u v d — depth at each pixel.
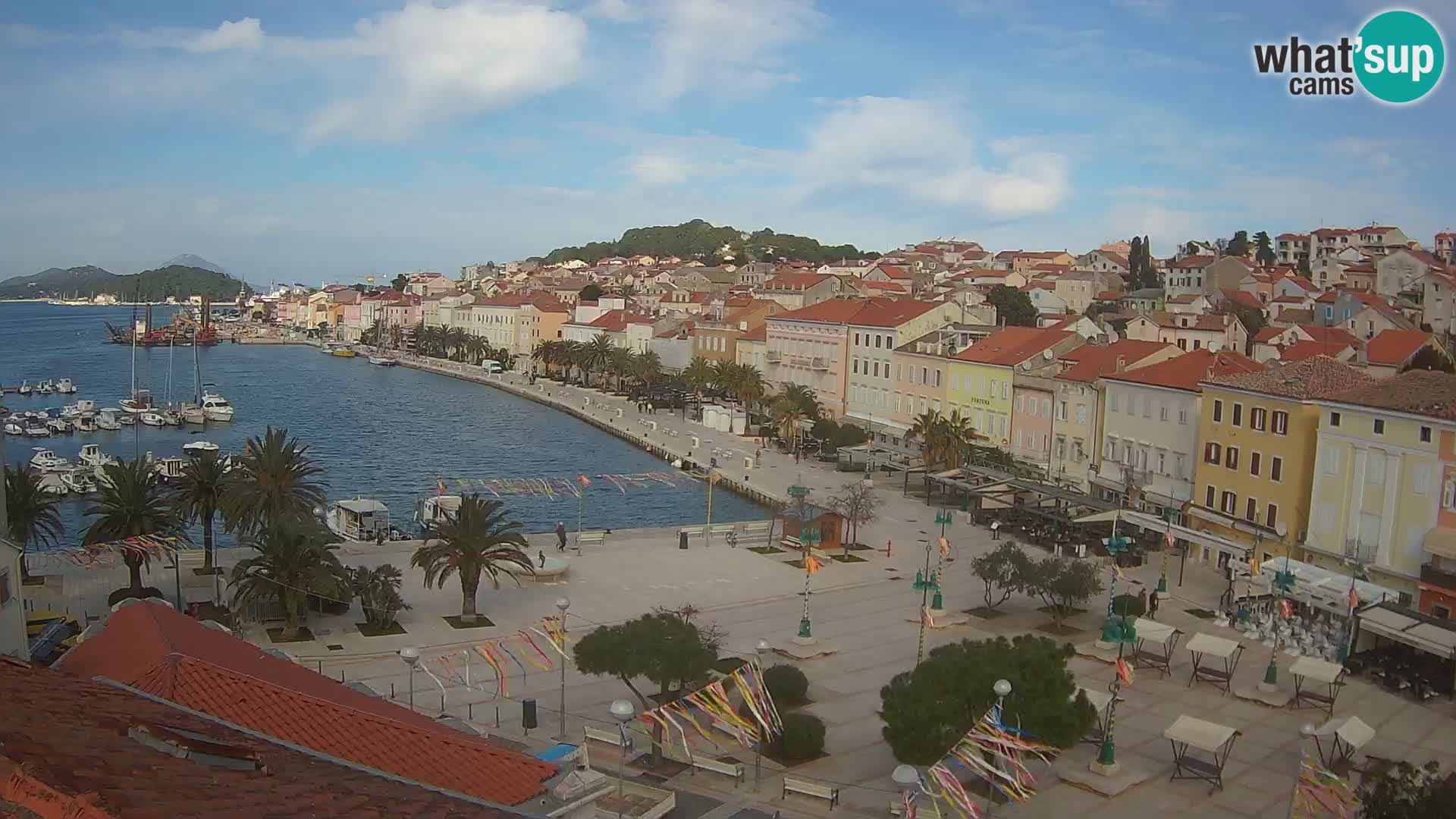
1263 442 75.62
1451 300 169.88
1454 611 59.12
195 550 75.56
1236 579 70.19
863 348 140.50
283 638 56.66
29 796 10.35
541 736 43.66
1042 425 106.88
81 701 16.33
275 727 21.92
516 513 103.94
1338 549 67.44
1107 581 73.31
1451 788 30.27
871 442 121.31
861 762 42.28
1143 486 91.44
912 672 41.56
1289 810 38.41
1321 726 46.00
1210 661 56.53
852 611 65.44
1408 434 63.06
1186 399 86.69
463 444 148.50
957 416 111.44
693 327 193.62
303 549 56.00
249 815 11.48
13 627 34.22
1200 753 43.78
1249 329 177.12
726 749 43.03
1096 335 126.31
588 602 66.19
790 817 36.78
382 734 22.62
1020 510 90.38
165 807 10.89
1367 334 158.12
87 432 157.88
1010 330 123.75
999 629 62.03
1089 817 37.56
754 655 55.78
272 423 169.00
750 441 145.25
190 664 23.50
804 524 82.00
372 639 57.28
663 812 35.91
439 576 71.56
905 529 91.06
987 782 39.84
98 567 67.94
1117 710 48.78
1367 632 57.19
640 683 50.69
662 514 104.62
